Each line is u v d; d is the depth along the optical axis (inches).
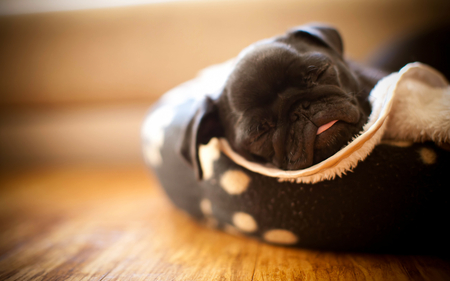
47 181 20.6
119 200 16.3
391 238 9.3
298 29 11.3
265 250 10.7
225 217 11.4
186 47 20.1
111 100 22.0
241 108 10.0
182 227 12.9
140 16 20.0
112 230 13.1
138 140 22.2
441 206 8.9
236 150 10.5
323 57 9.9
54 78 21.9
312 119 9.2
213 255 10.6
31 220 14.8
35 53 21.5
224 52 19.9
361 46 18.8
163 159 13.0
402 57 14.9
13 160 24.0
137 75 21.0
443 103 9.3
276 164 10.0
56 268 10.7
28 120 23.1
